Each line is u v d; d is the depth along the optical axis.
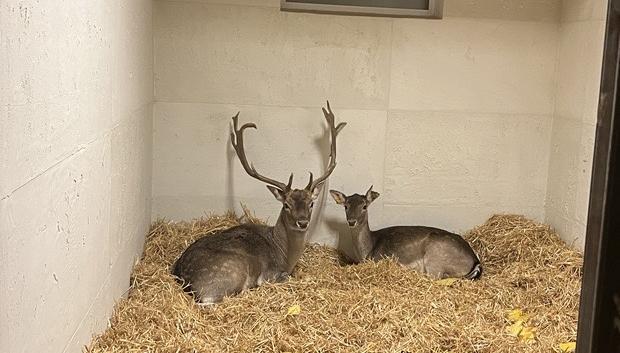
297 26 4.89
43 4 1.92
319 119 5.01
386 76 5.00
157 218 5.02
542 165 5.20
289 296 3.95
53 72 2.04
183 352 3.04
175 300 3.60
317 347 3.29
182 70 4.89
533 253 4.73
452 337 3.46
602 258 0.81
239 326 3.49
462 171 5.16
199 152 4.98
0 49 1.53
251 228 4.46
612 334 0.81
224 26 4.86
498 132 5.15
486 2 4.98
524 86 5.11
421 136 5.10
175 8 4.81
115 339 2.98
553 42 5.08
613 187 0.80
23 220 1.75
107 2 2.95
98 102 2.77
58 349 2.20
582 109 4.64
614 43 0.80
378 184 5.13
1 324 1.58
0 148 1.54
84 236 2.55
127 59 3.55
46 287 2.01
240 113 4.97
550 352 3.36
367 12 4.90
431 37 4.99
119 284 3.43
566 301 4.03
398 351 3.29
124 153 3.51
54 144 2.06
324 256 4.99
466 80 5.07
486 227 5.14
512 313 3.89
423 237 4.70
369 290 4.07
